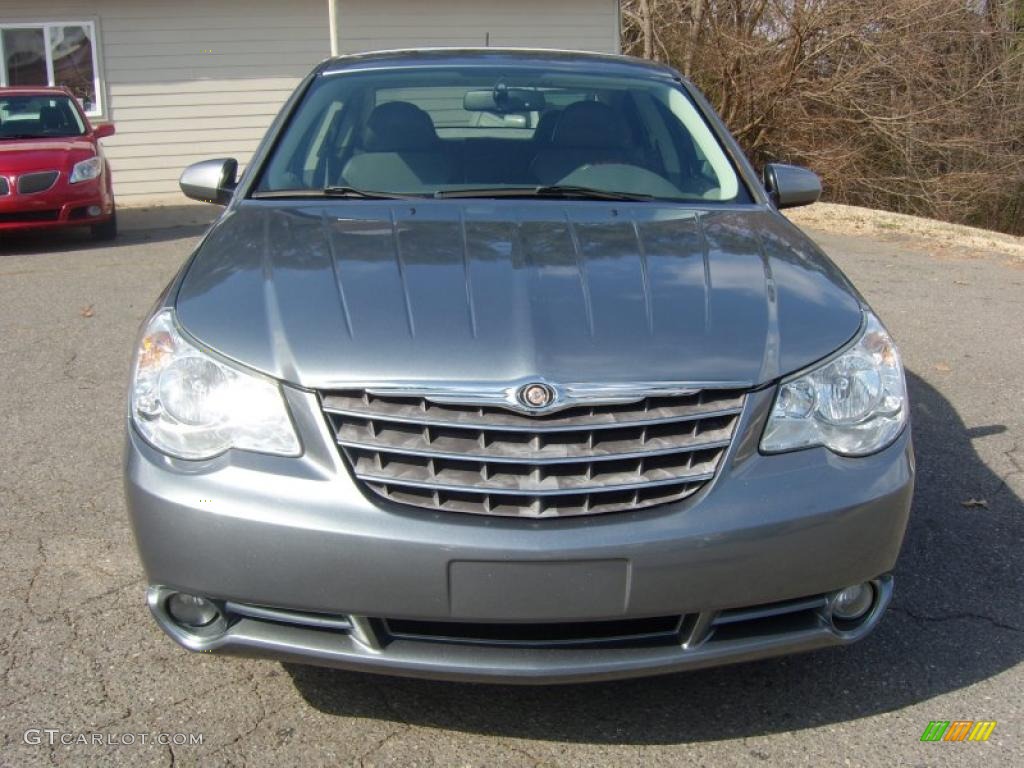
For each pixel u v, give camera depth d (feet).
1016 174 54.95
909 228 36.40
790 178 13.03
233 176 12.97
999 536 12.28
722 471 7.91
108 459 14.46
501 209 10.98
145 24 50.80
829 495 8.00
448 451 7.70
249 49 52.24
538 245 9.77
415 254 9.46
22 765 8.16
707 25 56.39
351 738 8.58
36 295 25.32
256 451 7.89
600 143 12.68
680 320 8.52
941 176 55.36
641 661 7.84
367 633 7.84
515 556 7.51
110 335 21.25
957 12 52.75
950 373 19.03
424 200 11.33
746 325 8.54
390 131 12.69
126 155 51.78
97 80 50.75
